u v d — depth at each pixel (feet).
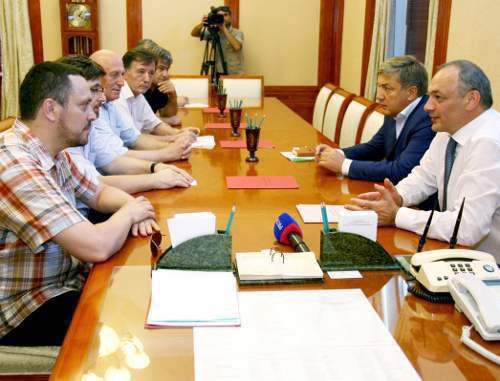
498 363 3.50
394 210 6.01
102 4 20.51
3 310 5.49
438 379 3.34
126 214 5.58
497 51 11.44
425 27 15.80
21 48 19.85
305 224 5.98
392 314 4.12
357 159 10.04
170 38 21.11
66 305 5.53
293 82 22.29
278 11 21.58
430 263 4.46
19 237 5.14
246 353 3.58
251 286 4.54
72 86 5.55
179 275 4.57
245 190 7.27
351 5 20.52
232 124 11.07
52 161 5.78
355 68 20.17
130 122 10.46
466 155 6.26
